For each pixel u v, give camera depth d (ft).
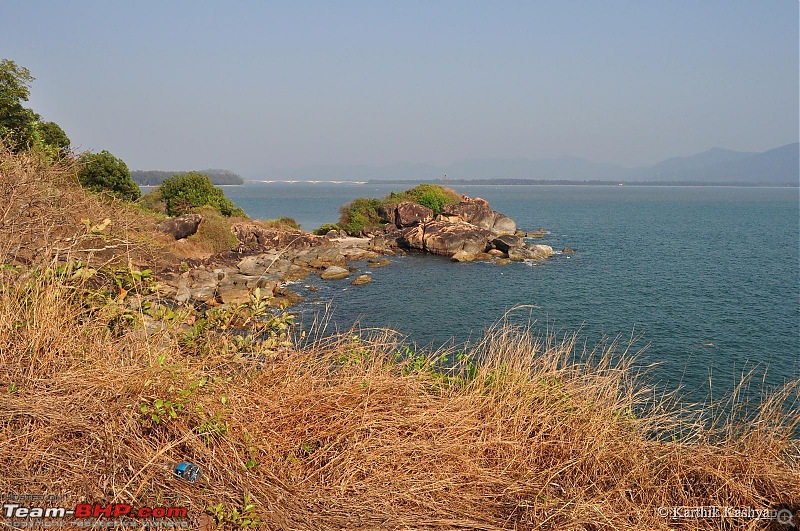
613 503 12.98
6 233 15.89
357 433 13.97
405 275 109.70
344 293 91.25
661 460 14.65
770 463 14.05
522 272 114.42
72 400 12.05
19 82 73.72
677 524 12.75
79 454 11.18
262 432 13.57
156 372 12.85
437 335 65.87
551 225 236.02
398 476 13.16
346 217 174.09
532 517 12.25
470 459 14.10
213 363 15.12
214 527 10.85
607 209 372.99
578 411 15.83
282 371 15.88
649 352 58.59
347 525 11.47
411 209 170.40
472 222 174.91
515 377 16.76
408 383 15.92
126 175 101.14
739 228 230.07
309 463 13.33
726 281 106.32
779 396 17.84
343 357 17.28
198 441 12.10
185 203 135.85
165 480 11.32
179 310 16.92
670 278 108.99
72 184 20.06
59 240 16.62
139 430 11.94
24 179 16.85
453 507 12.60
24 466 10.86
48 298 14.32
